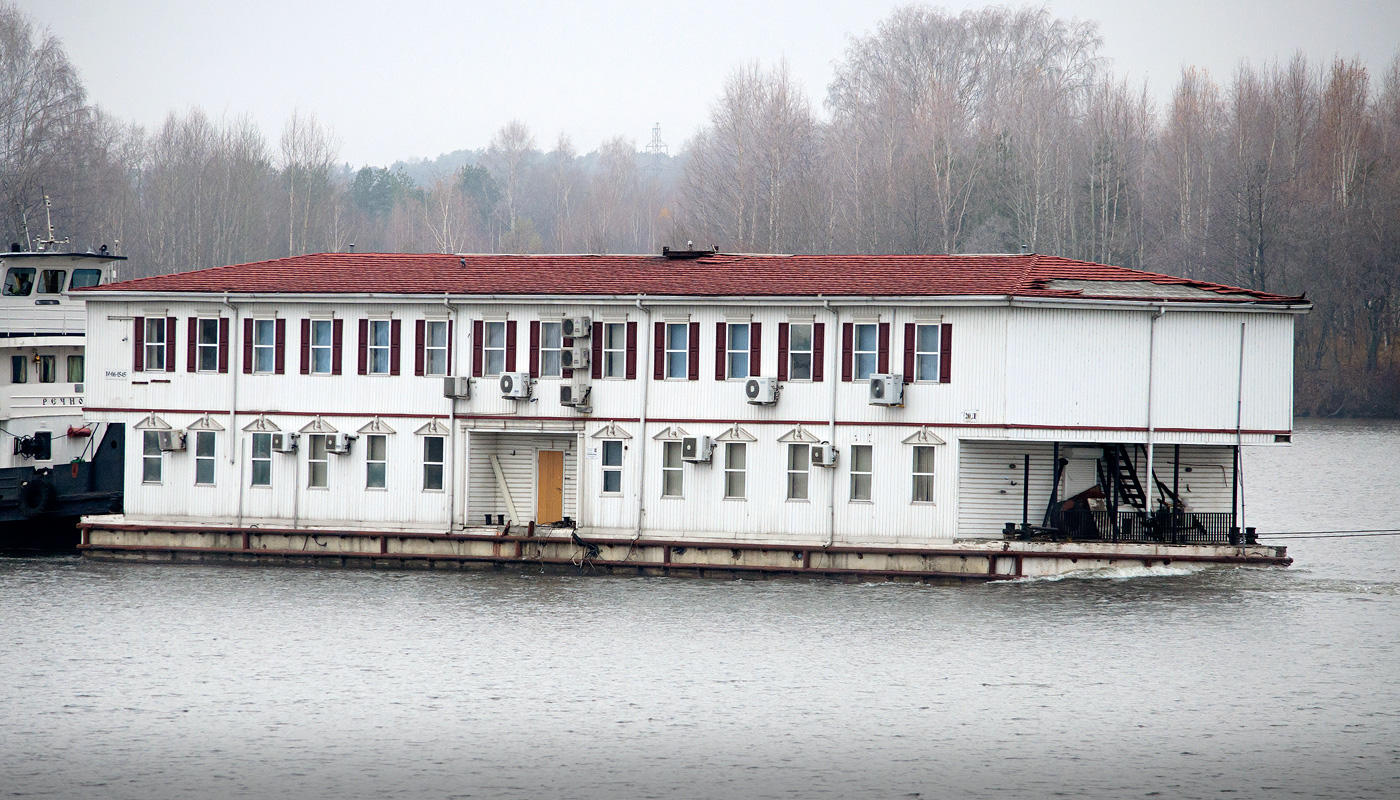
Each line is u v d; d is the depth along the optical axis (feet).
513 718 322.34
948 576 447.42
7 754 297.12
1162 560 441.27
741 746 303.48
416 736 310.24
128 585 464.24
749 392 457.27
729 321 466.70
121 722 319.27
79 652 379.14
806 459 460.96
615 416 474.90
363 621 413.59
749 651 377.30
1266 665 361.30
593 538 471.62
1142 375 438.40
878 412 452.76
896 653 374.22
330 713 326.24
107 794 274.57
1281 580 463.01
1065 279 461.78
